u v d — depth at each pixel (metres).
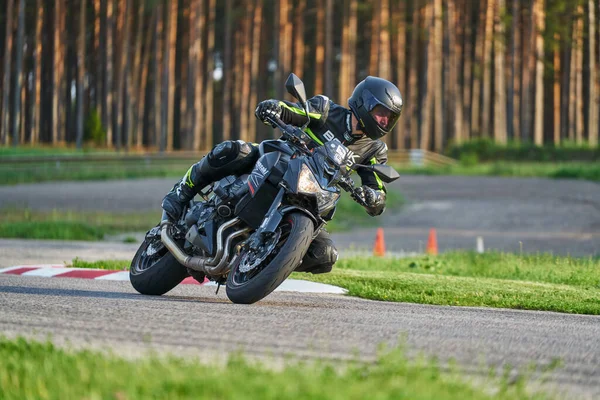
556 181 146.00
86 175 144.00
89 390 13.64
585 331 23.94
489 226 95.94
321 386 13.68
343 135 26.25
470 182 144.50
